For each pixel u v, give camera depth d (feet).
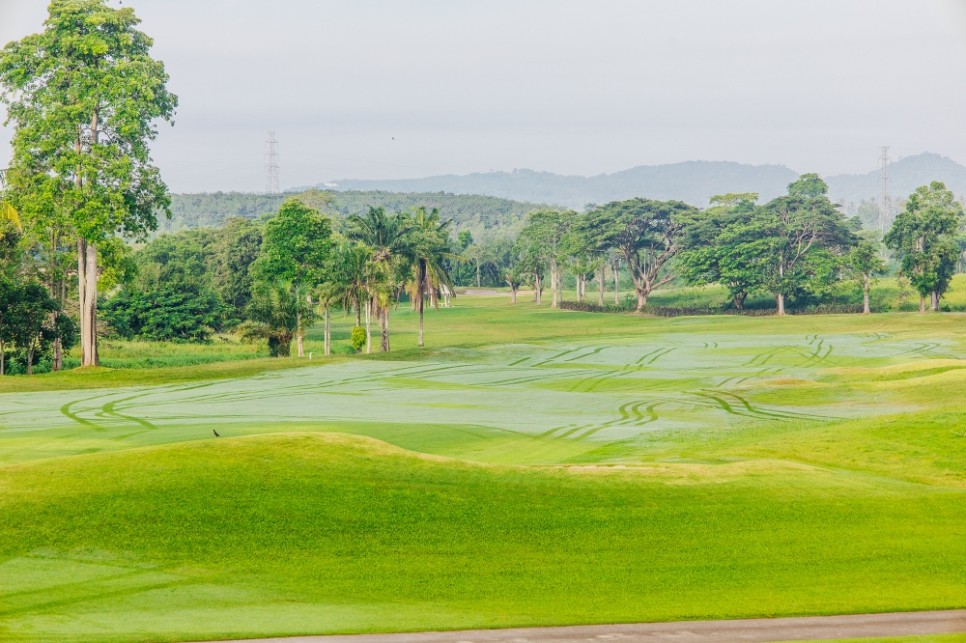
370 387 217.77
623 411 174.91
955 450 113.91
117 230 270.46
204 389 211.61
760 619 61.00
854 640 56.80
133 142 259.39
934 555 75.05
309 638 56.59
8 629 56.65
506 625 59.36
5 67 248.11
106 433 134.92
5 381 221.66
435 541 76.18
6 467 87.61
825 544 77.41
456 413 169.07
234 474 86.43
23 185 253.03
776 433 137.39
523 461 119.34
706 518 83.05
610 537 78.18
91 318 263.90
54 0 251.80
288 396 196.65
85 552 71.46
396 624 59.26
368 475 88.99
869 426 129.70
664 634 57.93
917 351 308.19
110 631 56.80
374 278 331.77
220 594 64.59
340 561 71.82
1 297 278.67
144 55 258.98
